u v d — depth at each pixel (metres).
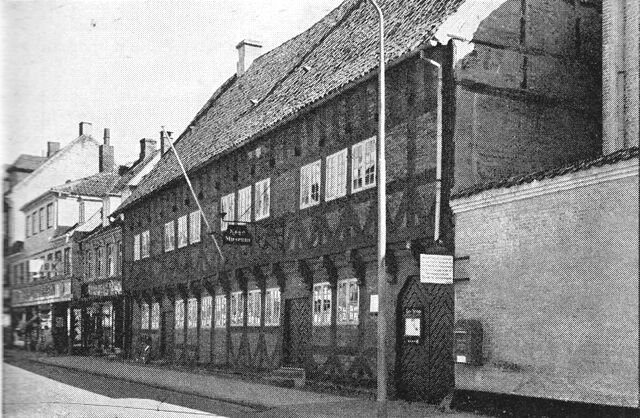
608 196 11.60
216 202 26.69
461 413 13.87
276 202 21.94
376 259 17.14
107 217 38.62
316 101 19.09
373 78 17.27
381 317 13.26
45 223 23.39
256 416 14.16
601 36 17.52
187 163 29.97
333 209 18.84
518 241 13.19
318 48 24.72
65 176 38.22
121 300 37.59
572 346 11.98
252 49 34.62
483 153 15.44
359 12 23.22
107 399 17.55
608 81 15.27
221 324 26.28
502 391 13.28
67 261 36.72
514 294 13.19
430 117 15.52
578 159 16.70
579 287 11.96
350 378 18.00
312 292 20.16
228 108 31.31
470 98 15.42
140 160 42.50
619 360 11.20
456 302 14.54
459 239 14.56
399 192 16.19
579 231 12.04
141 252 34.94
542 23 16.62
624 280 11.24
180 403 16.69
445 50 15.45
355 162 18.03
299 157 20.73
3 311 13.85
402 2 19.94
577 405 11.80
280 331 21.81
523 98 16.09
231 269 24.81
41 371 25.42
